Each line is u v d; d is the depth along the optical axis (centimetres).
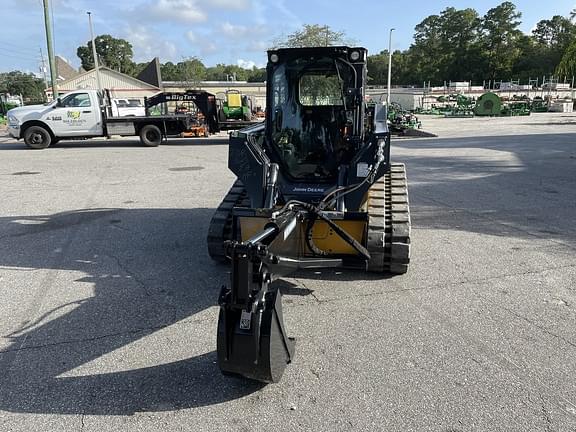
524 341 377
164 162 1415
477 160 1390
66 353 364
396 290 474
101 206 845
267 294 309
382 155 456
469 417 289
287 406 302
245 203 539
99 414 296
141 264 550
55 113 1847
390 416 291
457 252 586
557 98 5788
